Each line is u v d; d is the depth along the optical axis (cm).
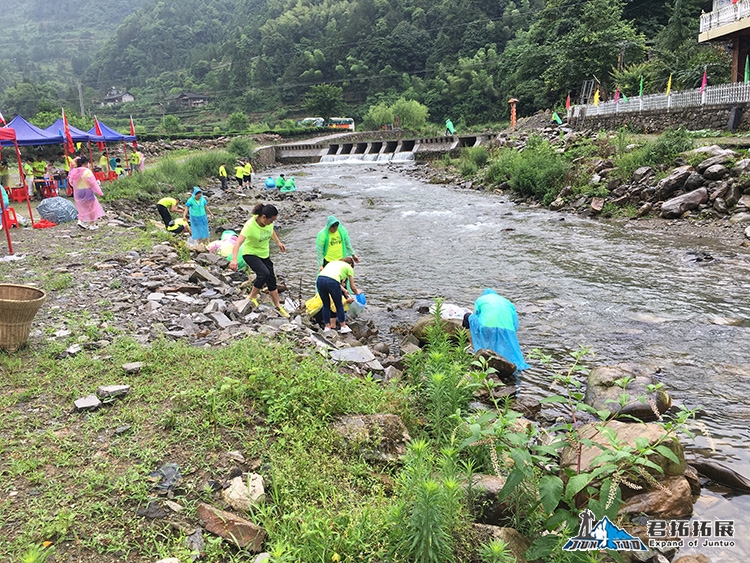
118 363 552
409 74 9650
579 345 767
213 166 3188
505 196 2322
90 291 834
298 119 9588
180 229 1492
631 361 703
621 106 2934
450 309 859
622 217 1659
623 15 5219
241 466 391
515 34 8712
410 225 1803
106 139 2572
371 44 10044
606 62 4128
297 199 2520
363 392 512
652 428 428
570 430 389
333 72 10450
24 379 516
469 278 1152
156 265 1020
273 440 421
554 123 3762
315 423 439
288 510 354
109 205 1864
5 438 416
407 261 1327
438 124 7988
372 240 1595
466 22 9438
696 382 634
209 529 335
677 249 1274
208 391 462
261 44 12106
